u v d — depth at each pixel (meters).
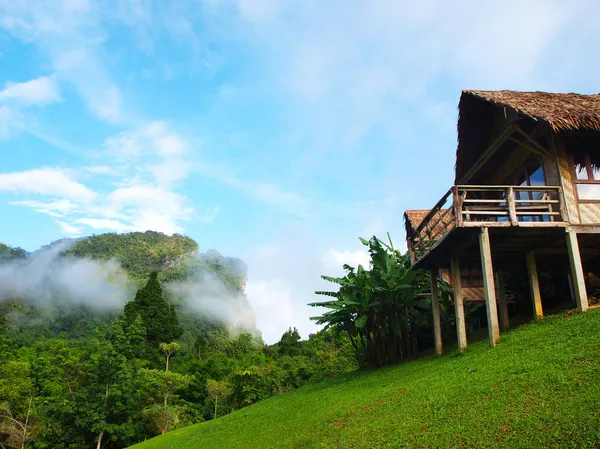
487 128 18.98
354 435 10.48
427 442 8.59
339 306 22.06
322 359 37.66
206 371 57.06
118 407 35.75
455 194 14.95
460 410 9.49
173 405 42.66
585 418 7.28
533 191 15.78
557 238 15.96
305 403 17.64
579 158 15.59
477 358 13.59
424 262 18.92
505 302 18.86
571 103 15.54
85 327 114.19
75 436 35.59
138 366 39.56
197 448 16.33
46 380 44.19
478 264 19.62
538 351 11.67
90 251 167.88
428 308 22.86
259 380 41.47
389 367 21.30
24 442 34.28
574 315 14.25
